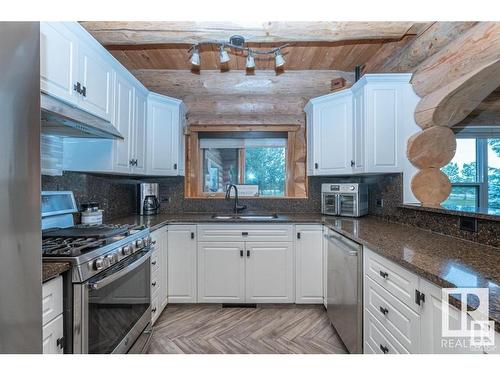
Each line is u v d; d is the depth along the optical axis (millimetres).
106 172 2174
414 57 2244
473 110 2113
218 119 3324
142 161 2592
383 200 2619
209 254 2658
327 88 3211
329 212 2955
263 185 3410
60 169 1981
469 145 2623
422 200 2256
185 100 3303
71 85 1551
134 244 1725
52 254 1235
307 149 3158
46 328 1081
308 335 2201
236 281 2656
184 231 2664
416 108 2273
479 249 1403
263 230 2645
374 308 1552
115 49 2689
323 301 2625
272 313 2566
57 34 1438
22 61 790
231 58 2904
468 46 1668
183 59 2922
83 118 1509
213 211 3258
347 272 1894
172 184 3281
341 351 1988
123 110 2203
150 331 1964
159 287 2436
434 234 1832
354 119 2559
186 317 2494
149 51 2746
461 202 2605
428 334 1082
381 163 2320
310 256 2637
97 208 2301
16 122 779
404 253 1329
